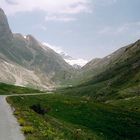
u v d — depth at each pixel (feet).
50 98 369.91
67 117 276.62
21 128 112.88
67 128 193.57
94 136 218.18
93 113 315.78
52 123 180.14
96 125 271.69
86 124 265.54
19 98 323.78
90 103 372.99
